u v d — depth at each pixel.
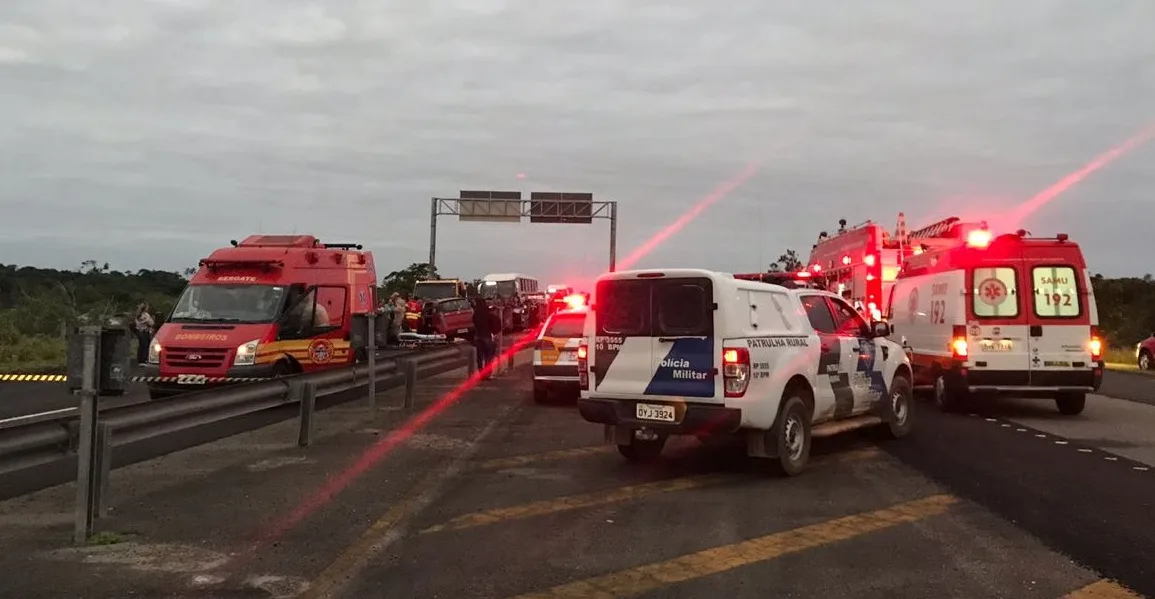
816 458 9.66
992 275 12.95
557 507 7.29
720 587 5.27
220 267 14.87
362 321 11.89
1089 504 7.39
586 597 5.09
